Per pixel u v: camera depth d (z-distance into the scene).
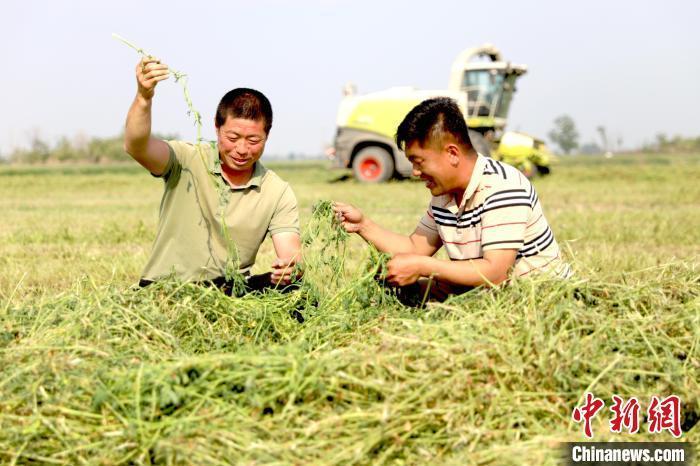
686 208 12.08
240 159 3.71
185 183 3.88
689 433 2.76
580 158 72.75
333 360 2.78
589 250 6.56
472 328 2.99
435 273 3.49
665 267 3.65
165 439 2.47
